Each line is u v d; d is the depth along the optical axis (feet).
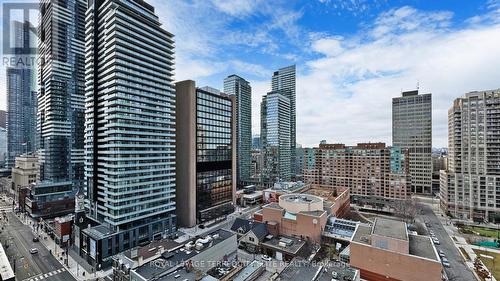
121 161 264.72
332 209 333.42
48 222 330.54
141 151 284.20
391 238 188.44
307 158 572.51
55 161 449.89
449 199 412.57
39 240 289.94
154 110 304.91
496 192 375.45
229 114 442.09
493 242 288.92
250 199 482.69
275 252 249.75
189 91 355.77
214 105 404.57
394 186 464.24
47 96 465.06
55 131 452.35
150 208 291.79
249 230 277.64
